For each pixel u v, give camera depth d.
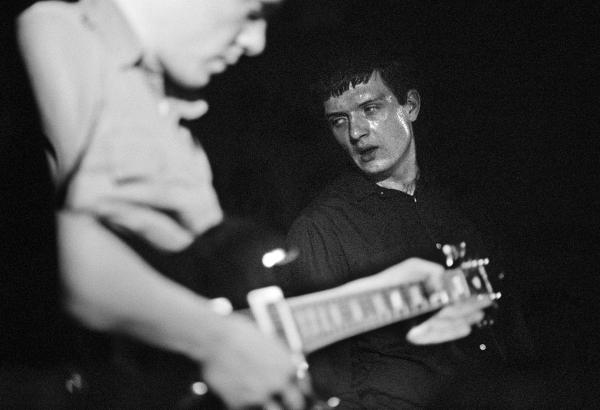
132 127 1.20
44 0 1.23
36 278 1.17
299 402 1.18
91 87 1.13
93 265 1.09
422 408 1.76
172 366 1.17
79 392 1.19
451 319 1.66
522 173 2.62
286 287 1.68
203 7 1.27
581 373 2.25
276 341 1.18
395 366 1.76
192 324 1.11
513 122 2.62
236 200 1.84
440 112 2.54
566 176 2.64
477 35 2.54
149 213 1.23
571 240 2.59
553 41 2.62
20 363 1.18
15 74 1.13
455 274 1.67
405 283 1.55
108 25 1.19
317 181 2.06
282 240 1.83
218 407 1.18
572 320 2.42
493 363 1.92
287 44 2.08
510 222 2.58
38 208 1.16
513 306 2.04
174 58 1.27
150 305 1.10
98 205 1.15
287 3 2.06
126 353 1.16
